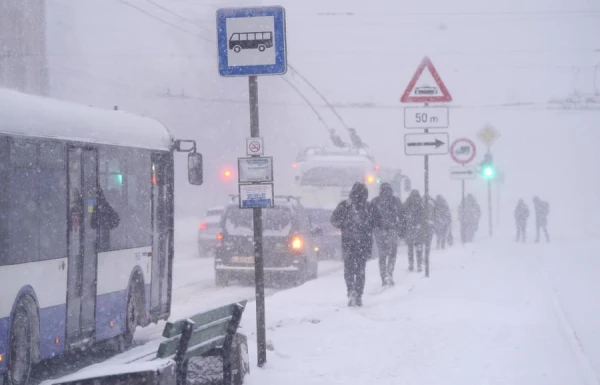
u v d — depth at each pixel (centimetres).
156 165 2269
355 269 2423
